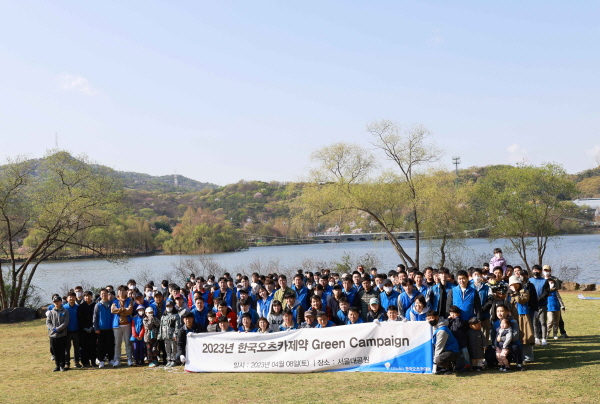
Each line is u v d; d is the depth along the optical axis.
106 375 11.26
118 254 32.56
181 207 171.50
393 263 49.19
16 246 30.70
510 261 47.84
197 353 11.19
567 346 11.38
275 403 8.18
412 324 9.92
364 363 10.17
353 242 101.12
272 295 12.87
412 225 34.50
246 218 142.75
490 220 33.22
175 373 11.07
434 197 31.98
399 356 9.93
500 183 33.38
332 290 12.15
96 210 29.11
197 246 82.12
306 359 10.46
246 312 11.48
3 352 15.37
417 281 11.98
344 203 32.25
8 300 27.19
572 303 19.56
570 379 8.48
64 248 32.84
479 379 8.95
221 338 11.09
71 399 9.29
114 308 12.15
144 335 12.09
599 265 44.84
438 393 8.17
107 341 12.38
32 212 27.83
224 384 9.77
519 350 9.46
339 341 10.33
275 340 10.72
